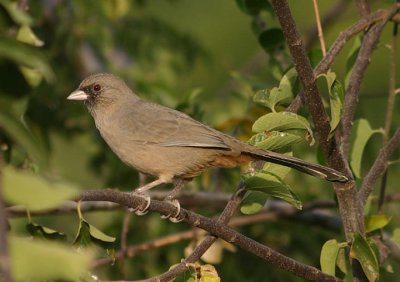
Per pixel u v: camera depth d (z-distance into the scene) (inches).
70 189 189.0
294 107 358.3
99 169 557.6
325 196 538.9
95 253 305.0
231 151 389.1
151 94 557.9
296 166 356.2
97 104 444.5
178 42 607.8
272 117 336.5
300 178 539.2
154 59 595.2
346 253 370.6
